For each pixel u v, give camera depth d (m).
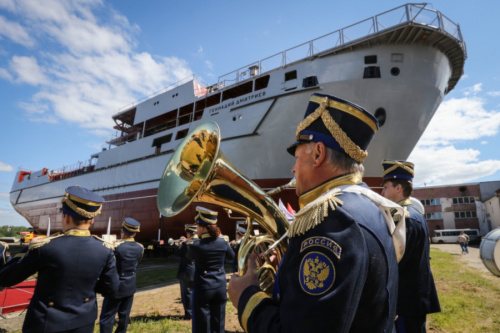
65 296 2.87
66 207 3.19
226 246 5.23
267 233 1.87
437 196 48.59
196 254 4.98
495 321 6.29
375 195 1.26
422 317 2.54
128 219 5.47
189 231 8.06
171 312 7.41
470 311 7.02
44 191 36.75
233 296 1.47
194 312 4.86
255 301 1.25
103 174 27.94
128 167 25.48
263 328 1.11
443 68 16.30
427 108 16.03
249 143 17.44
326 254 0.98
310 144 1.39
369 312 1.02
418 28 14.34
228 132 18.47
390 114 15.33
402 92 15.16
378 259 1.05
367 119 1.31
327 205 1.10
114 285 3.45
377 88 15.12
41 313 2.77
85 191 3.30
